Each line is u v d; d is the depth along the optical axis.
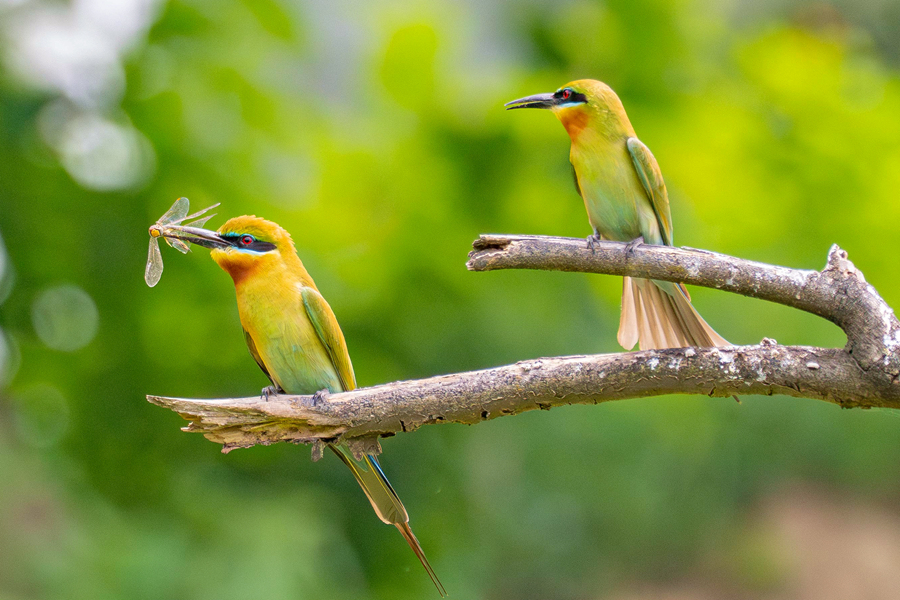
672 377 7.09
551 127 11.84
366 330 12.13
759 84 12.07
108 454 11.57
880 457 32.97
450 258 12.14
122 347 11.40
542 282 13.45
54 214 11.01
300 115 12.19
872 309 6.81
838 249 7.11
